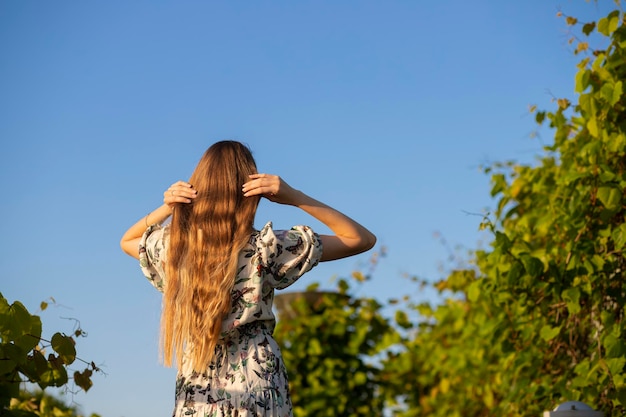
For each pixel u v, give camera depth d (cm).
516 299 386
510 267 368
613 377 319
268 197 249
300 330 729
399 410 784
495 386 537
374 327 761
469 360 575
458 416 637
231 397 228
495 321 411
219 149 254
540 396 378
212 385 231
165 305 238
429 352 716
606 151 346
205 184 248
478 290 402
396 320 768
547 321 387
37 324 247
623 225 327
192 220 244
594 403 346
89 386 260
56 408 349
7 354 240
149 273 250
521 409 415
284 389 236
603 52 360
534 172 447
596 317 368
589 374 331
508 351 401
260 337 236
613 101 327
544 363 395
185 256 240
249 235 242
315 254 245
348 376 740
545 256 377
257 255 239
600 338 337
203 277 234
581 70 341
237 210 245
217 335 229
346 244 253
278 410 232
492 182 468
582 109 359
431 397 722
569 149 384
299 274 245
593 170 349
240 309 234
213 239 238
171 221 248
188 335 233
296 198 249
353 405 742
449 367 656
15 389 247
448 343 682
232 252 236
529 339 396
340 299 749
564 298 351
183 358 234
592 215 354
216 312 230
